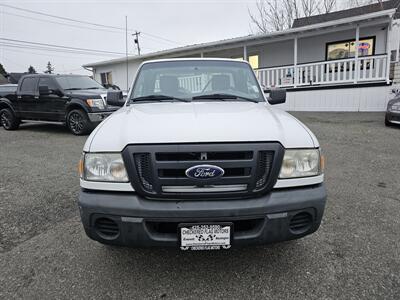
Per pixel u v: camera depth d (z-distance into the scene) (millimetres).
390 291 2072
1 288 2164
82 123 8250
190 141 1986
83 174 2139
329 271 2307
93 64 20438
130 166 2012
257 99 3215
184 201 2004
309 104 12930
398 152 5891
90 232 2102
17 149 7020
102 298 2059
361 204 3529
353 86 11852
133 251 2625
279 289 2127
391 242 2693
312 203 2072
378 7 17469
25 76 9414
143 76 3480
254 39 13969
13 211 3463
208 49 15547
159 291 2127
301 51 15023
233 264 2426
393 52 13508
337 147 6477
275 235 2035
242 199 2029
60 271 2357
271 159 2047
